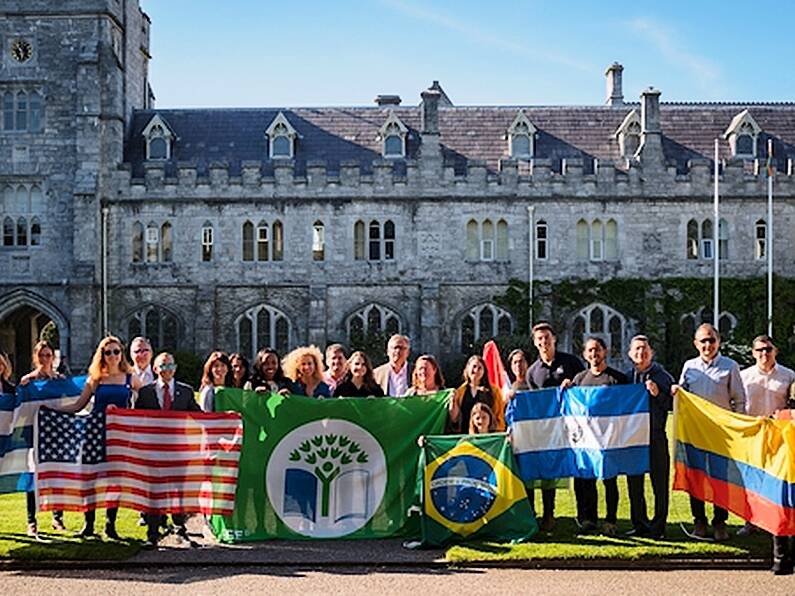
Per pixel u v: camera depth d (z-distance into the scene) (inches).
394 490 615.2
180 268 1814.7
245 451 610.5
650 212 1802.4
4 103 1833.2
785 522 518.6
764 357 611.2
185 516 633.0
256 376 653.3
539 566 533.3
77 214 1793.8
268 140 1888.5
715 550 545.3
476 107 1952.5
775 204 1803.6
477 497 589.0
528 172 1844.2
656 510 585.6
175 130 1926.7
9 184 1820.9
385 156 1870.1
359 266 1812.3
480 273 1802.4
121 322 1818.4
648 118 1815.9
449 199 1808.6
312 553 565.9
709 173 1802.4
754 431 550.3
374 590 488.1
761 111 1939.0
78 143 1807.3
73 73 1827.0
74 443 592.1
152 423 596.4
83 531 604.7
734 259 1801.2
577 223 1809.8
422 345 1793.8
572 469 599.2
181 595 480.7
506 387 654.5
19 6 1828.2
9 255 1807.3
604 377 607.5
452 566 534.9
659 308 1781.5
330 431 616.4
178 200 1817.2
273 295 1815.9
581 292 1791.3
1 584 503.2
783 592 485.7
